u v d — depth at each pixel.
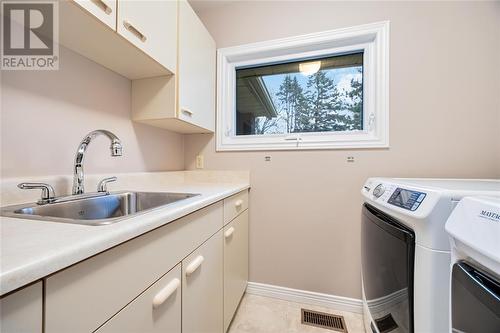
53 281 0.34
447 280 0.58
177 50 1.16
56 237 0.41
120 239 0.46
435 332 0.59
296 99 1.61
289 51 1.57
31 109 0.77
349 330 1.23
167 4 1.08
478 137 1.21
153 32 0.97
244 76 1.73
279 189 1.54
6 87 0.71
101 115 1.05
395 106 1.33
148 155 1.38
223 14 1.66
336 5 1.44
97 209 0.91
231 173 1.63
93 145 1.02
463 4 1.24
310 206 1.48
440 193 0.60
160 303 0.58
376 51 1.37
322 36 1.45
